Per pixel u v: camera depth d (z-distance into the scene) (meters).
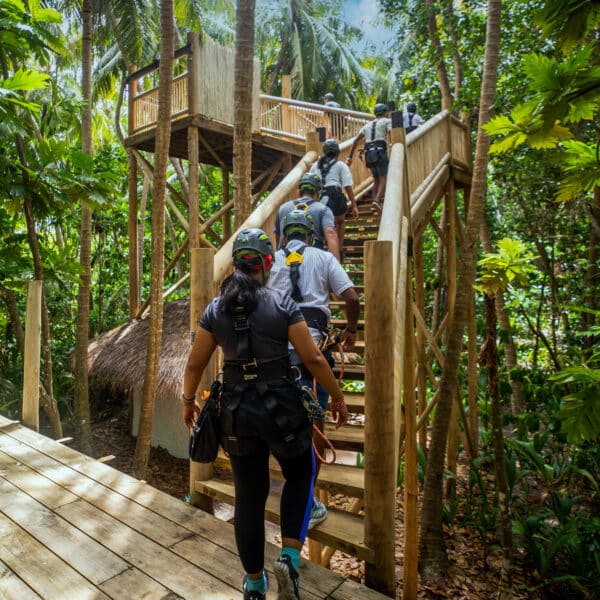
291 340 1.87
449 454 7.58
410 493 4.16
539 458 6.39
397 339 2.65
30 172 5.32
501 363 8.78
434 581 5.58
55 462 3.56
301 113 10.00
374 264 2.11
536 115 1.79
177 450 9.19
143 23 10.88
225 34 18.94
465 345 10.23
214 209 14.45
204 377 2.79
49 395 6.70
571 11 1.67
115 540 2.48
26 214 5.71
